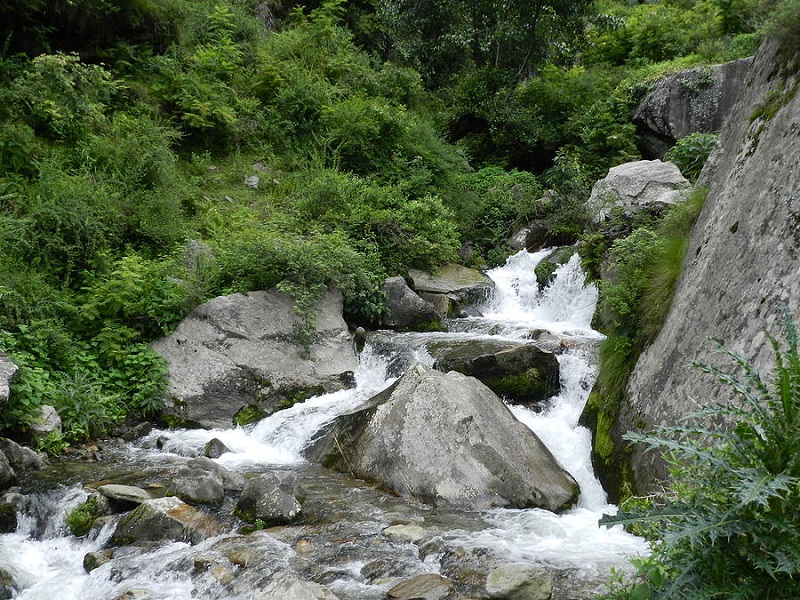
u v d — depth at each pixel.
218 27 16.25
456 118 18.88
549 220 13.32
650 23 19.75
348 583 4.39
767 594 2.70
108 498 5.69
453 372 7.08
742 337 4.86
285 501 5.50
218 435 7.82
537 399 8.08
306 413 7.96
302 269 9.60
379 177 14.33
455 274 12.10
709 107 14.84
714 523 2.71
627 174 11.91
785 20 6.33
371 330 10.17
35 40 12.31
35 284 8.41
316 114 15.06
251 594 4.24
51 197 9.68
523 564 4.32
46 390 7.40
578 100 18.11
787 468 2.73
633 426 5.93
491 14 19.98
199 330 8.74
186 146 13.55
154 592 4.43
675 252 7.05
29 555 5.11
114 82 12.38
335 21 18.97
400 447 6.38
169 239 10.47
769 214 5.25
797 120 5.49
